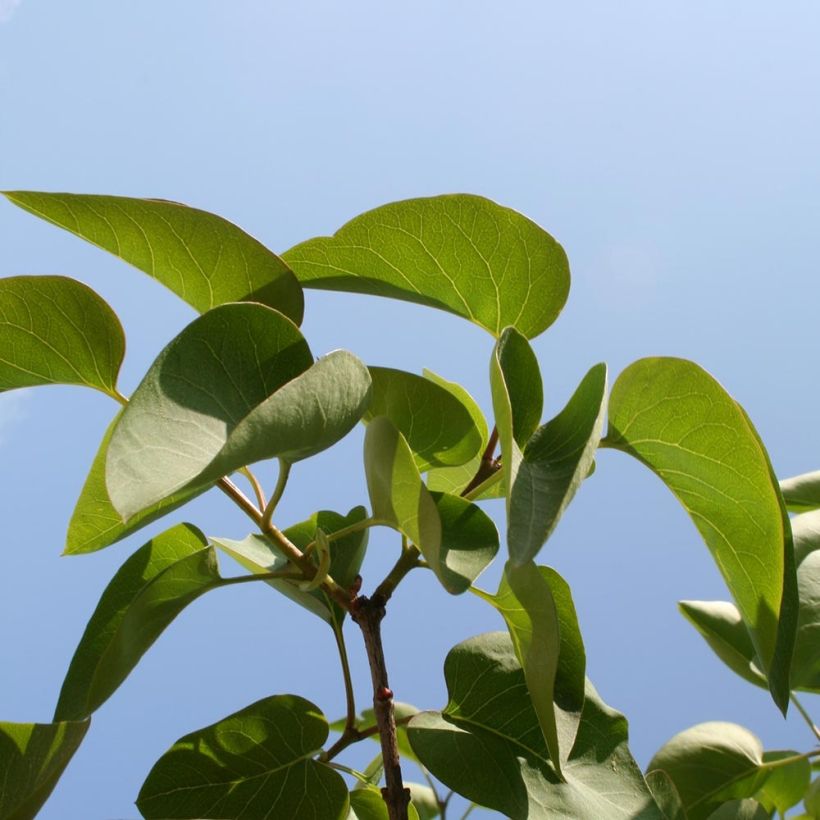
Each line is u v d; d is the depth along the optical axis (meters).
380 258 0.84
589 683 0.83
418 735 0.81
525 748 0.81
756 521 0.80
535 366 0.81
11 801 0.79
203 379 0.75
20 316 0.80
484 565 0.79
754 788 0.94
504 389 0.75
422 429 0.83
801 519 0.92
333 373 0.75
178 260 0.82
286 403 0.73
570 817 0.80
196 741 0.82
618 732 0.82
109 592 0.83
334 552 0.87
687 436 0.81
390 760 0.79
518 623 0.80
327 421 0.75
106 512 0.83
